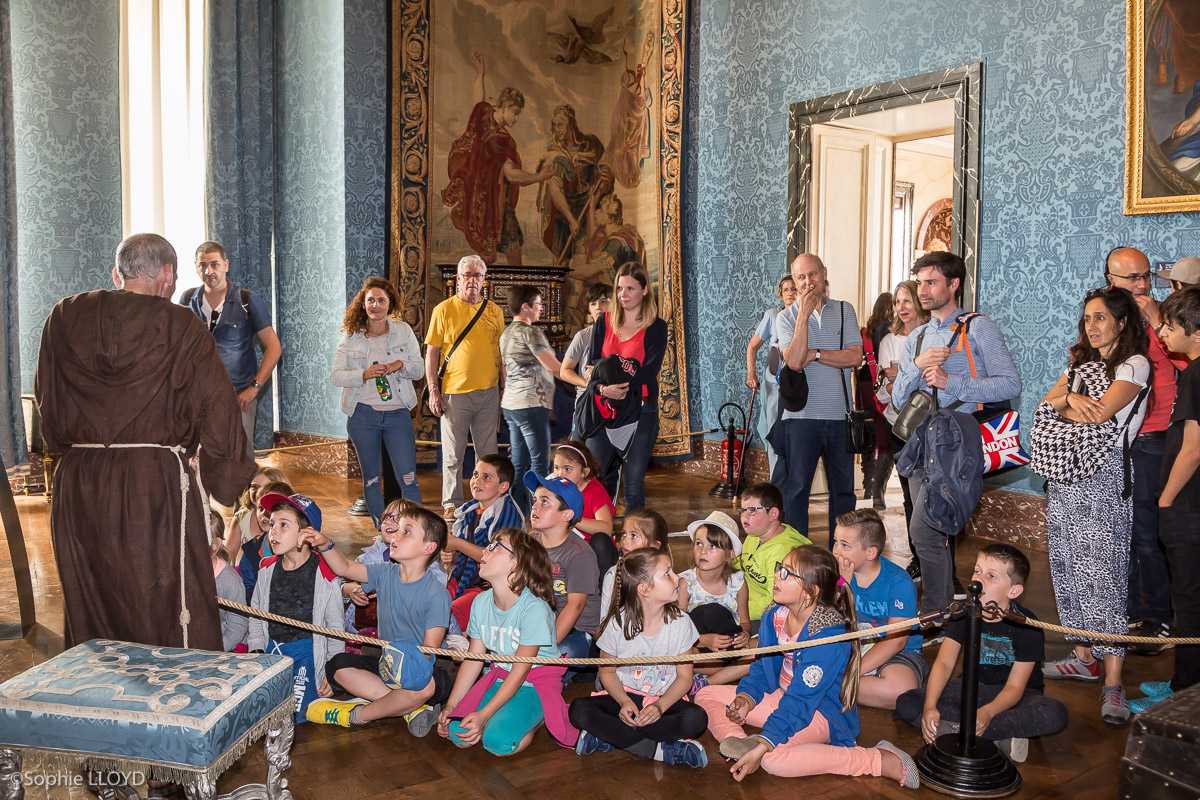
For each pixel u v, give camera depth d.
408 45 10.04
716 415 10.20
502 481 5.20
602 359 6.35
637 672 3.90
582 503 4.56
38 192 9.35
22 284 9.34
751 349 8.79
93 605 3.48
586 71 11.85
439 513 8.20
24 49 9.24
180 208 10.19
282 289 10.76
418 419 10.40
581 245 12.00
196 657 3.07
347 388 6.72
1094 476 4.21
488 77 11.30
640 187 11.42
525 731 3.88
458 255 11.27
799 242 9.13
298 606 4.36
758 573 4.59
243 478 3.54
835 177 9.24
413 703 4.04
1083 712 4.27
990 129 7.47
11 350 8.73
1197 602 4.06
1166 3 6.27
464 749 3.92
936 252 4.83
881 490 8.30
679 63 10.35
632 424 6.41
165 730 2.71
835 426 5.88
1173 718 2.84
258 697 2.94
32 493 8.93
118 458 3.43
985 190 7.53
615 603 3.94
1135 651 5.02
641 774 3.71
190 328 3.48
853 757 3.65
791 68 9.16
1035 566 6.62
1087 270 6.88
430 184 10.32
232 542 5.00
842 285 9.42
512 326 7.52
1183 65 6.21
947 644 3.90
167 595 3.46
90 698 2.78
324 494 9.22
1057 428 4.29
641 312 6.46
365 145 9.95
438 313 7.67
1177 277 5.29
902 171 13.55
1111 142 6.70
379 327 6.76
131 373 3.40
